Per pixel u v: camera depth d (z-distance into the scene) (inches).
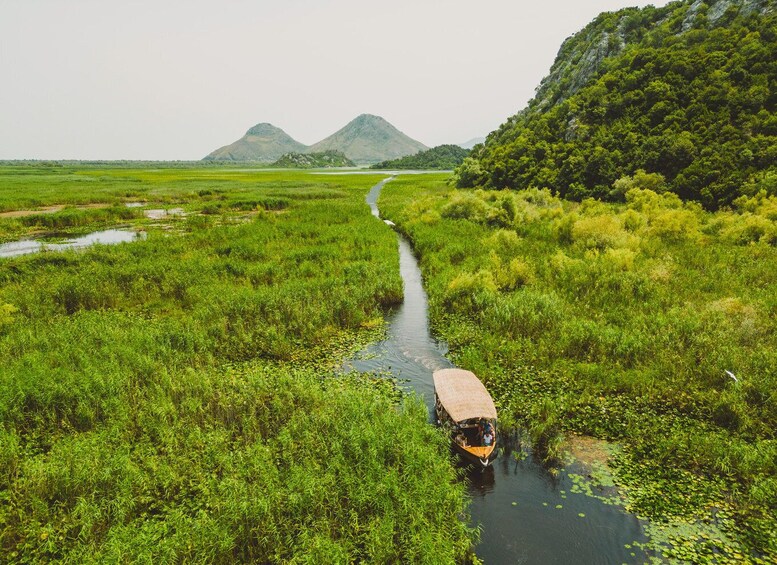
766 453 472.7
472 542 401.4
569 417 582.9
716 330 707.4
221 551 367.2
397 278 1077.1
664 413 578.9
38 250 1475.1
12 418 539.2
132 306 983.0
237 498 412.5
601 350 705.0
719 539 396.2
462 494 440.8
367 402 568.7
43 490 432.1
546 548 394.3
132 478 439.5
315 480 426.6
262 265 1164.5
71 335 742.5
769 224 1245.1
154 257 1272.1
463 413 514.9
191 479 459.2
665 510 430.9
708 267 1040.2
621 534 406.9
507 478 484.1
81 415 549.6
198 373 660.1
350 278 1066.7
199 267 1149.7
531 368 696.4
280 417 564.1
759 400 561.0
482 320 863.7
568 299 914.7
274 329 797.9
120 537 374.9
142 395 592.1
